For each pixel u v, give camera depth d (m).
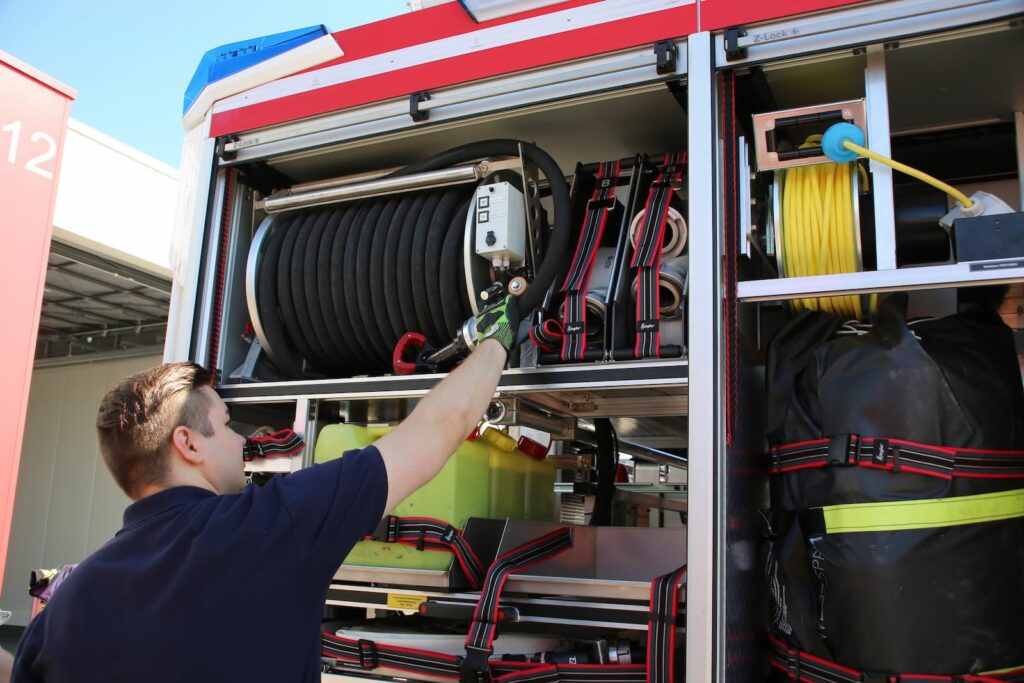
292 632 1.13
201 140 2.34
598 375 1.77
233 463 1.37
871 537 1.55
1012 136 2.08
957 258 1.51
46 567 10.09
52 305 8.97
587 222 2.02
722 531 1.50
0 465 2.88
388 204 2.23
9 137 3.02
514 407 2.00
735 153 1.70
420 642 1.92
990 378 1.65
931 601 1.51
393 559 2.01
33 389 10.95
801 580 1.69
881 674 1.52
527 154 2.03
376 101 2.07
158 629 1.08
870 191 1.84
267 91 2.24
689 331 1.58
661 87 1.79
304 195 2.30
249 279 2.30
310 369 2.42
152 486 1.28
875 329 1.74
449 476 2.04
